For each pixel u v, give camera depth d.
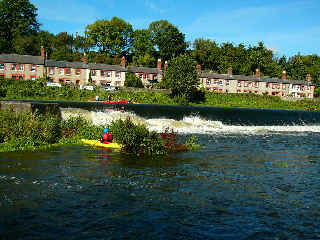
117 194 10.55
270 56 132.88
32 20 111.62
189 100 71.75
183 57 69.50
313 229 8.54
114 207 9.41
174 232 7.98
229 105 74.00
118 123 21.31
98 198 10.09
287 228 8.54
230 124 38.16
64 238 7.44
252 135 29.64
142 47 114.75
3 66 75.25
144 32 115.69
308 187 12.57
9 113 19.59
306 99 86.19
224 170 14.80
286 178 13.90
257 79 103.25
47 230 7.80
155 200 10.16
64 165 14.04
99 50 115.88
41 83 62.53
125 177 12.63
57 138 20.12
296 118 45.25
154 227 8.21
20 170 12.84
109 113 33.72
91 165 14.32
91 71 84.56
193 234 7.93
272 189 12.05
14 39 103.44
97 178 12.29
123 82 88.06
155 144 18.19
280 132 33.81
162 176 13.07
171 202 10.05
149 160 16.11
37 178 11.88
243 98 79.56
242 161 17.20
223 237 7.84
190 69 68.56
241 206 10.02
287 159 18.53
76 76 83.06
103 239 7.46
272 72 126.31
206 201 10.31
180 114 38.06
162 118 37.22
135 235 7.73
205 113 39.47
